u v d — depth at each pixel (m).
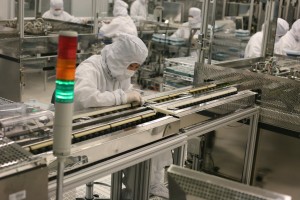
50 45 4.43
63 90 1.10
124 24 5.70
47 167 1.36
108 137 1.70
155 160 2.58
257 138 3.00
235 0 6.16
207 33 3.09
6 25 4.04
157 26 6.44
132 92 2.20
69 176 1.52
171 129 2.01
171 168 1.09
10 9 4.25
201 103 2.35
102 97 2.06
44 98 4.45
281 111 2.84
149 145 1.90
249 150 2.97
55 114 1.13
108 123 1.82
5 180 1.24
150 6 7.57
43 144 1.56
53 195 1.45
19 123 1.64
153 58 6.12
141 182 2.28
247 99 2.75
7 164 1.30
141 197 2.30
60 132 1.13
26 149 1.48
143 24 6.50
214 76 3.07
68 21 5.39
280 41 4.75
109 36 5.52
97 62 2.28
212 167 3.31
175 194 1.08
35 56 4.30
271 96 2.86
